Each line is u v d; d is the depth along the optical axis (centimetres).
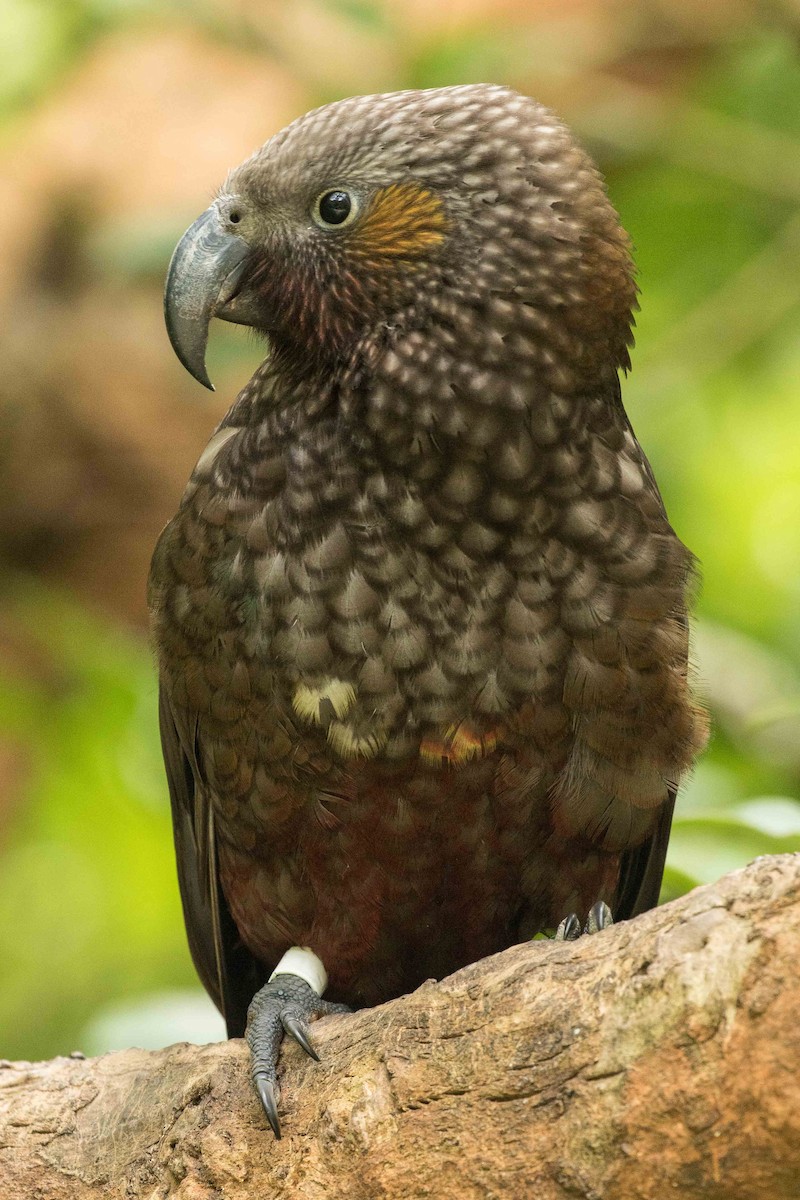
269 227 737
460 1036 579
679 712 743
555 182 719
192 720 779
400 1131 580
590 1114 538
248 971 882
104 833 1346
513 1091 559
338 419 721
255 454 738
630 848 788
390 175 716
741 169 1131
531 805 747
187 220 1122
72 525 1384
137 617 1394
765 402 1344
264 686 734
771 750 1056
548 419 712
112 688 1224
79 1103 702
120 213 1334
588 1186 537
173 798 875
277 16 1174
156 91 1435
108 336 1389
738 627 1292
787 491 1440
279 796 753
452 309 709
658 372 1145
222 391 1391
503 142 716
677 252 1197
